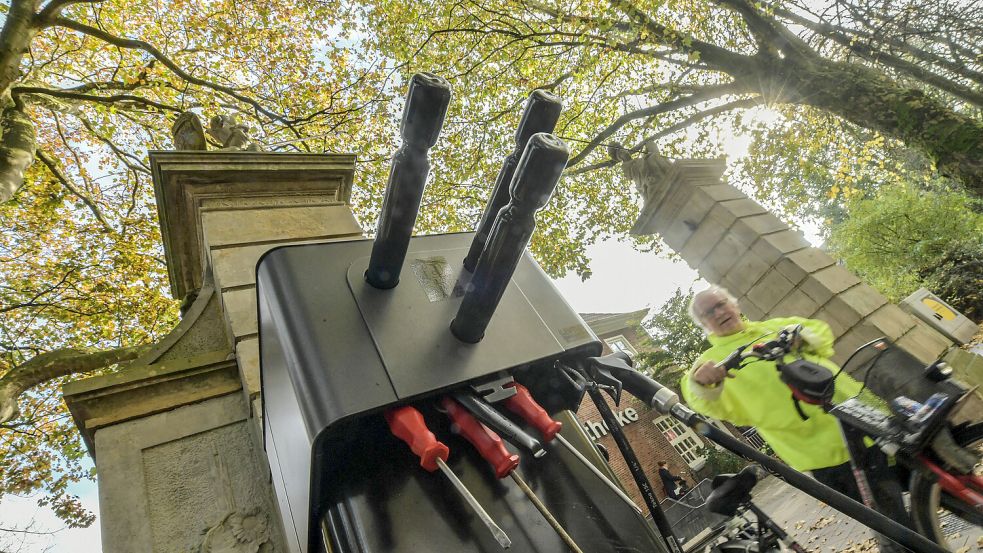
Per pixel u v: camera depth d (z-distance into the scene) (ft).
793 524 18.39
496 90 31.27
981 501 4.50
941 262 41.09
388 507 2.59
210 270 8.57
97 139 30.68
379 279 3.14
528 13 28.68
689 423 3.05
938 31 20.66
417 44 31.19
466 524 2.61
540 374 3.75
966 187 16.80
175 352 7.41
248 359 6.60
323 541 2.71
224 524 5.50
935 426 4.73
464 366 2.98
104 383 6.25
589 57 25.73
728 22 28.63
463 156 33.65
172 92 28.66
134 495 5.44
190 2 28.30
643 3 25.18
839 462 6.08
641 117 29.86
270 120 30.53
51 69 27.89
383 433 2.94
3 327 27.35
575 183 37.40
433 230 34.68
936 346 14.94
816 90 21.59
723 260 18.97
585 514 2.97
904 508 5.07
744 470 6.26
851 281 16.74
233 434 6.40
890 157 28.89
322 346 2.77
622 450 3.45
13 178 17.31
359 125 31.73
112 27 27.71
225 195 8.85
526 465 3.15
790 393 6.42
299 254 3.27
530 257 4.23
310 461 2.52
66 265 27.91
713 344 8.46
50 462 28.73
